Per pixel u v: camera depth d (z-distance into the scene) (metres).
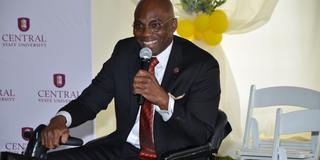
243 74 5.41
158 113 2.84
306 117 3.46
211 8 4.75
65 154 2.82
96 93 3.01
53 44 4.52
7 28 4.54
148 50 2.69
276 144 3.42
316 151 3.85
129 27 4.92
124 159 2.88
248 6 4.89
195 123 2.72
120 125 2.98
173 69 2.89
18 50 4.56
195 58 2.92
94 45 4.91
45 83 4.57
